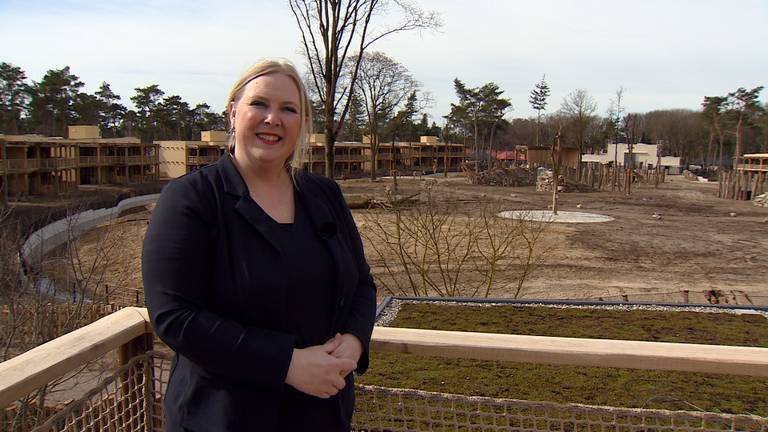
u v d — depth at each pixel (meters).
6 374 1.53
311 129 1.71
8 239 8.68
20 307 7.23
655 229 22.09
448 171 77.12
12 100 55.97
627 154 62.22
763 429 2.00
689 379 3.78
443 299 7.03
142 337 2.14
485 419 2.71
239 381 1.40
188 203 1.38
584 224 22.94
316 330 1.50
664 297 11.62
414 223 13.27
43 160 35.78
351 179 59.03
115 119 72.44
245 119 1.50
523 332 5.62
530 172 48.75
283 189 1.59
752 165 40.50
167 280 1.33
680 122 84.31
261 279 1.40
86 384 5.56
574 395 3.52
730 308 6.51
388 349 2.03
